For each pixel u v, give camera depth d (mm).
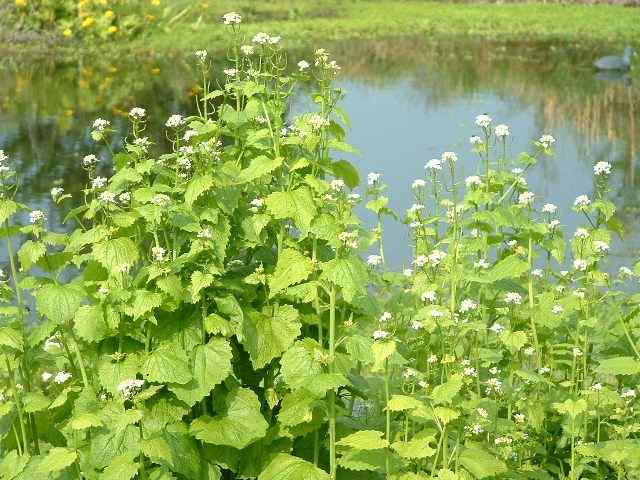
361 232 4809
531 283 4723
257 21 24844
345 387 4227
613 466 4293
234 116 4531
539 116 13008
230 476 4184
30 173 9953
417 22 24969
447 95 14586
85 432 3889
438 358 4387
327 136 4391
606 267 7359
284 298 4145
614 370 4066
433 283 4633
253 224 4086
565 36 22281
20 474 3850
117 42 21172
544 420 4531
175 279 3785
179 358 3768
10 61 18750
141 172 4113
